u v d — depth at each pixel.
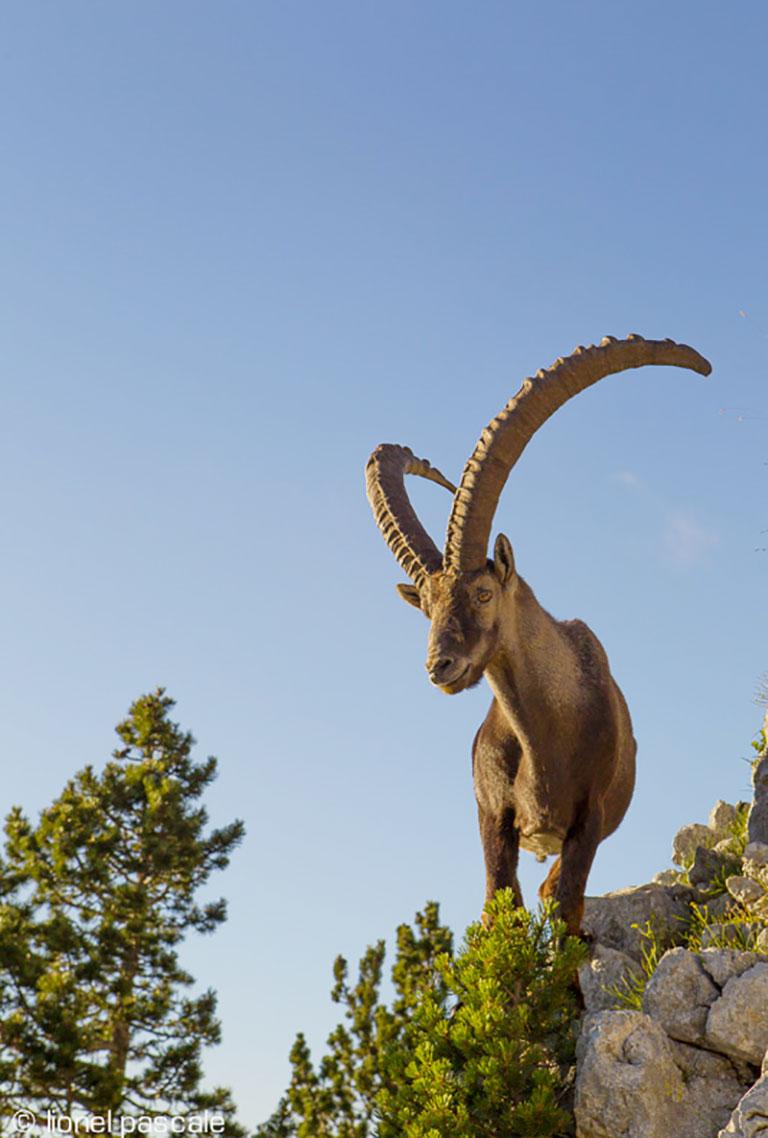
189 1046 18.34
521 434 9.16
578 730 9.09
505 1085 7.88
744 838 10.39
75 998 18.05
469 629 8.77
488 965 8.28
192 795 22.20
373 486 10.06
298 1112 21.44
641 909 9.74
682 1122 7.58
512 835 9.28
